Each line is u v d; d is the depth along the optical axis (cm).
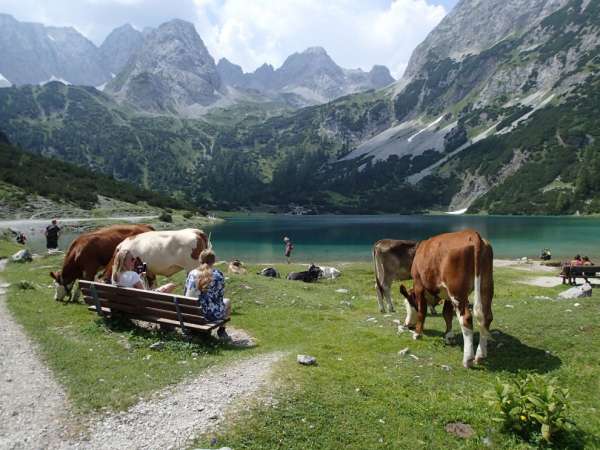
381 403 780
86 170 13588
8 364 900
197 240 1376
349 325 1309
